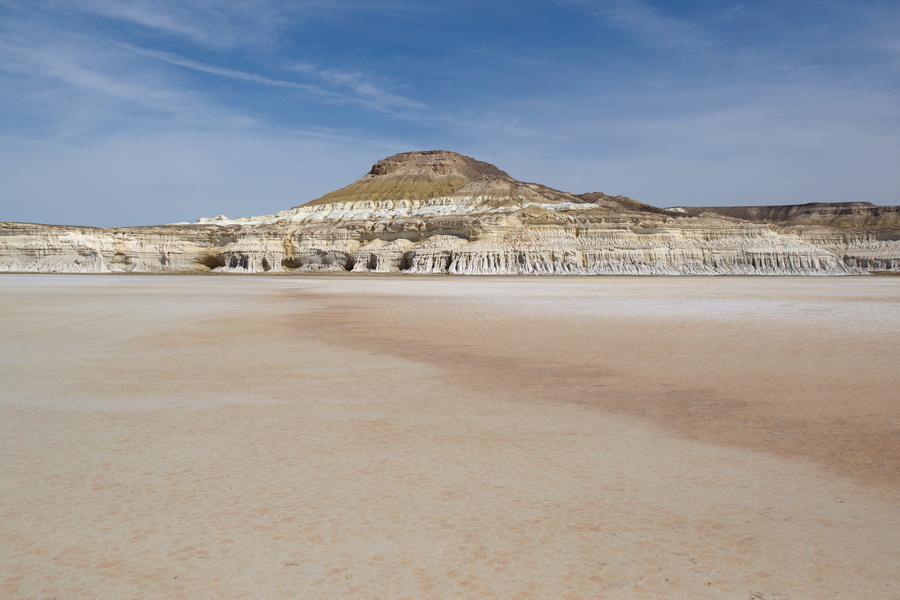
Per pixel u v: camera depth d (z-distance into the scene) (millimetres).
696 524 7039
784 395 13617
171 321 31422
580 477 8570
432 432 10875
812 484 8242
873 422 11289
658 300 47781
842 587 5672
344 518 7207
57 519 7137
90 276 117250
